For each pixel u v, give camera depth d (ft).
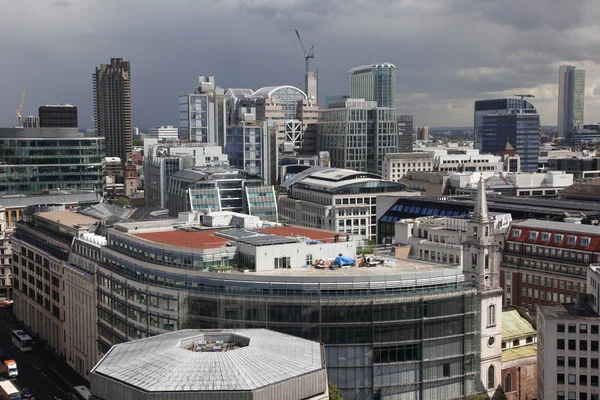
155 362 390.42
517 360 603.26
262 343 418.51
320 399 387.55
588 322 549.95
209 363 384.47
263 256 561.02
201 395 358.43
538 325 588.50
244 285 533.55
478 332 568.82
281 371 382.42
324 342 514.68
